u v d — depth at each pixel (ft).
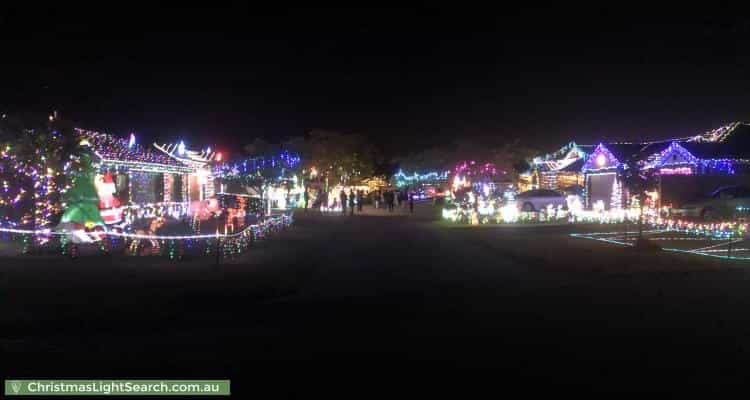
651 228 91.71
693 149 108.17
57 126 52.85
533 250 62.49
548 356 24.66
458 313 33.60
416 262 55.52
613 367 23.12
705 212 99.35
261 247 64.95
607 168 121.80
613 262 53.47
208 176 115.44
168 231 71.31
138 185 86.48
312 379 21.81
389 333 28.94
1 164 52.80
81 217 54.60
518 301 37.11
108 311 32.76
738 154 107.45
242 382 21.56
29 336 28.99
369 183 269.23
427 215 138.72
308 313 33.94
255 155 139.23
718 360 23.99
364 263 54.75
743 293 39.58
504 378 21.81
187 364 23.90
